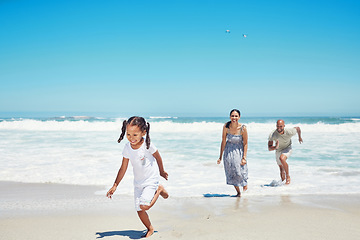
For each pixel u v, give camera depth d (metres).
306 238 3.02
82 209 4.32
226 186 6.06
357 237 3.05
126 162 3.24
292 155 9.91
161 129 20.23
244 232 3.21
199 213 4.06
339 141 13.55
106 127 21.72
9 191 5.54
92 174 7.04
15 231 3.32
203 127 20.92
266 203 4.61
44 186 5.94
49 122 22.34
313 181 6.43
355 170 7.59
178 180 6.61
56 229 3.40
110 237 3.10
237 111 5.30
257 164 8.55
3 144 12.61
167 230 3.32
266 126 20.77
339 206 4.38
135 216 3.96
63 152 10.43
